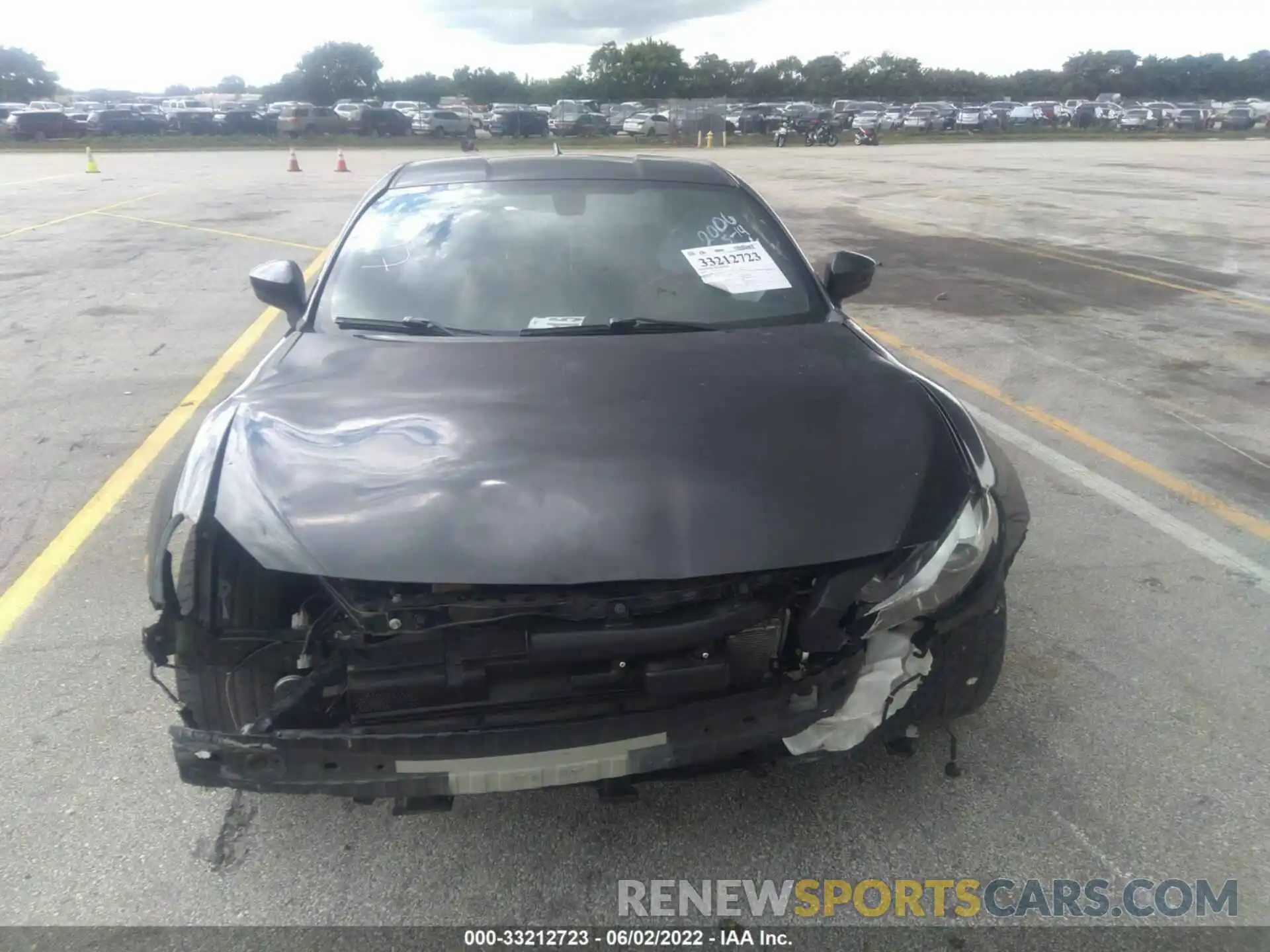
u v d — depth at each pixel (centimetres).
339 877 247
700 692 230
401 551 220
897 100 9675
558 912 238
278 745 217
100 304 891
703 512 229
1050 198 1850
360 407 268
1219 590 388
